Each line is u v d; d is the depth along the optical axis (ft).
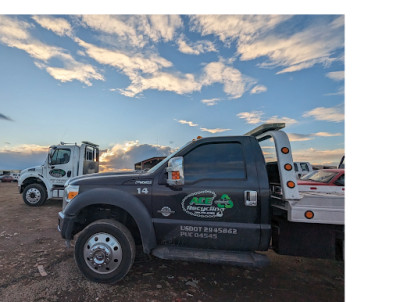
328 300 7.80
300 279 9.23
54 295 7.72
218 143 8.98
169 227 8.45
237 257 7.84
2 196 34.88
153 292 8.08
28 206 24.67
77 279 8.79
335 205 7.74
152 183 8.80
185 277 9.22
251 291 8.32
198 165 8.80
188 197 8.43
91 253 8.43
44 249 11.85
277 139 8.52
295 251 8.21
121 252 8.35
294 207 7.84
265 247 8.05
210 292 8.19
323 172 19.54
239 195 8.18
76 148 25.31
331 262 10.79
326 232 8.11
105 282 8.38
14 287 8.17
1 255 11.02
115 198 8.67
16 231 15.07
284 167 8.21
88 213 9.78
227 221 8.20
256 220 8.11
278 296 8.02
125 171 11.84
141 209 8.55
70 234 8.89
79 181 9.56
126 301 7.51
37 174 24.56
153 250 8.35
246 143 8.82
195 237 8.32
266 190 8.15
